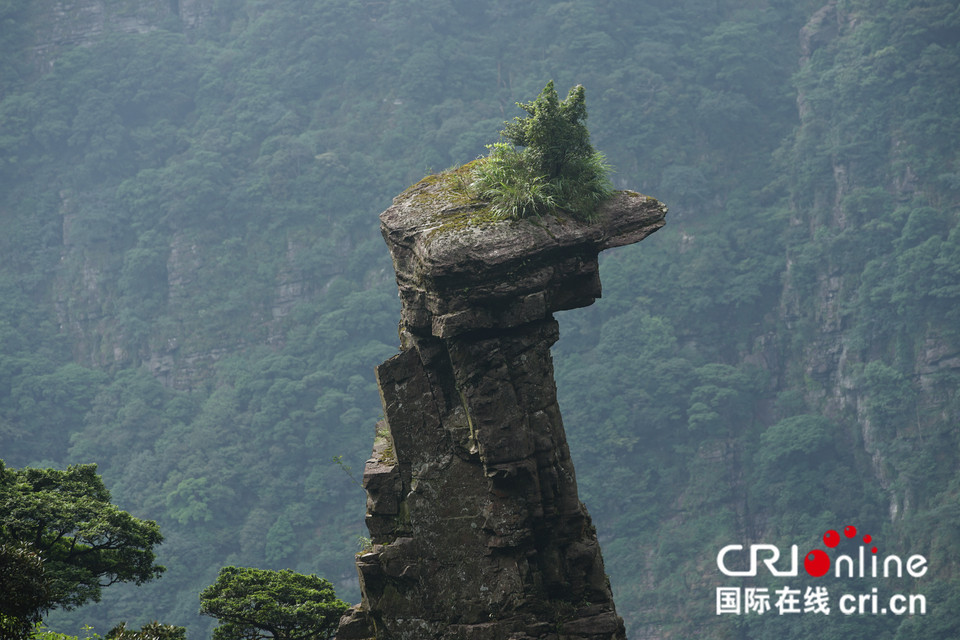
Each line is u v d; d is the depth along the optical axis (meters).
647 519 191.38
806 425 193.00
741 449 197.75
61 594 31.72
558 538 25.27
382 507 25.52
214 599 33.81
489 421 24.45
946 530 171.25
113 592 170.12
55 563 32.88
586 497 193.00
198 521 188.38
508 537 24.67
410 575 25.05
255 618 33.72
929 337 194.88
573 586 25.20
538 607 24.73
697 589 179.75
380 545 25.52
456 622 24.94
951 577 166.50
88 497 34.72
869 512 184.62
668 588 180.38
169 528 189.88
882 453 189.25
